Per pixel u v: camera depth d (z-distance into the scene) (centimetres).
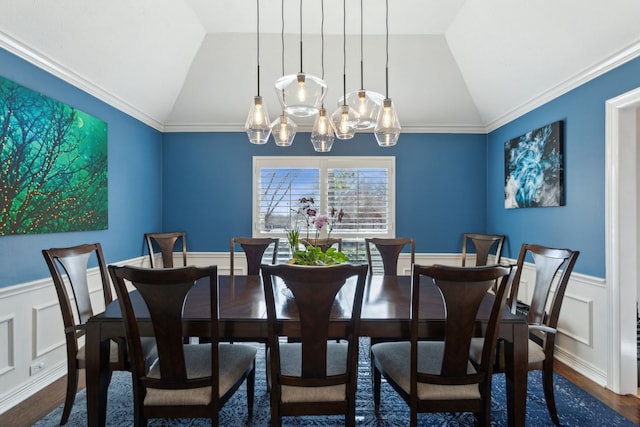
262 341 196
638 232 280
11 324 210
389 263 300
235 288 222
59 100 245
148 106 352
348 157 409
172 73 334
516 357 158
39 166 225
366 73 348
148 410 146
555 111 286
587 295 249
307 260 196
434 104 382
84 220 269
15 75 209
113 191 312
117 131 318
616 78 226
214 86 363
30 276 223
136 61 289
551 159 285
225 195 409
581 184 256
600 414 201
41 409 206
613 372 227
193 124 403
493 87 335
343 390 150
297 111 227
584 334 251
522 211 336
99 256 213
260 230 409
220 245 409
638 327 251
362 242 407
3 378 206
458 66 343
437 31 314
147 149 374
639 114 277
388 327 158
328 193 407
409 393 154
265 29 312
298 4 278
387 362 175
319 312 139
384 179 409
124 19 248
